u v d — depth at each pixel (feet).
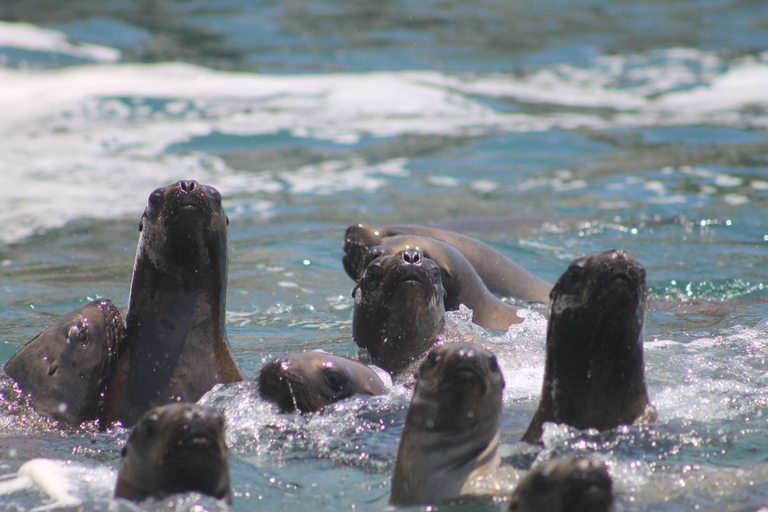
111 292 102.12
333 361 61.98
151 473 43.78
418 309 71.82
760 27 287.07
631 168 160.25
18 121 186.39
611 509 37.96
